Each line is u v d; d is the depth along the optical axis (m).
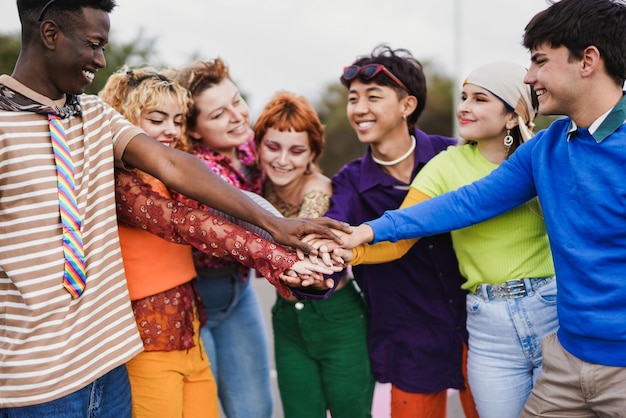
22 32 2.05
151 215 2.29
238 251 2.30
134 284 2.41
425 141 2.92
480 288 2.61
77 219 2.06
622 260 2.11
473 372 2.63
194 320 2.59
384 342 2.89
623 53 2.12
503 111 2.58
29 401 2.01
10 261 1.99
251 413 3.02
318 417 2.99
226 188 2.23
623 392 2.16
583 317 2.18
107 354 2.15
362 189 2.88
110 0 2.10
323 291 2.46
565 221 2.22
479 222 2.49
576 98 2.17
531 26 2.23
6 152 1.97
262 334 3.08
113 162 2.21
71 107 2.11
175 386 2.48
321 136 2.96
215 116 2.91
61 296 2.03
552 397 2.34
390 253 2.65
